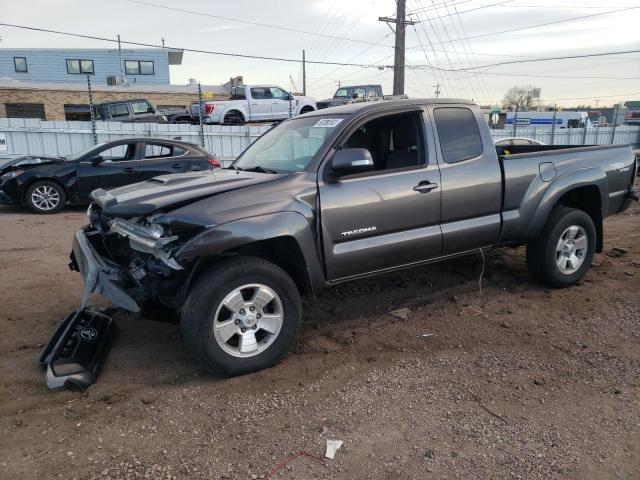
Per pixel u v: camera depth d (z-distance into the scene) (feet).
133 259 12.46
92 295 17.25
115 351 13.21
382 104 14.24
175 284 11.53
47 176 34.99
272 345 12.11
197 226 10.95
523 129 85.40
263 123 69.72
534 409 10.60
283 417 10.37
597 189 17.62
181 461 9.07
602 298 16.61
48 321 15.15
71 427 10.00
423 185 13.99
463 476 8.68
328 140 13.28
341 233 12.87
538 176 16.21
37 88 95.09
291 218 11.97
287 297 12.12
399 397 11.08
